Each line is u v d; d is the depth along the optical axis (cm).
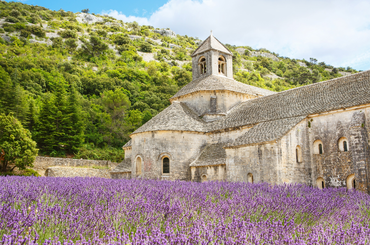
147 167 3306
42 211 841
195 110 3900
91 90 9219
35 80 8362
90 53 14362
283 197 1288
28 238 605
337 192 1775
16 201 970
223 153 3130
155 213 929
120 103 7200
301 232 798
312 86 3206
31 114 6025
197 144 3412
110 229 736
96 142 6550
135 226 825
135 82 10506
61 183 1475
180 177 3234
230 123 3347
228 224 797
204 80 4025
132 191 1298
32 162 4372
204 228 735
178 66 16288
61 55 12825
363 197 1633
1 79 6128
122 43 17488
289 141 2533
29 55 11188
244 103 3834
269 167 2469
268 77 16612
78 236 742
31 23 17275
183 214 919
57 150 5809
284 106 3073
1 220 762
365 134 2298
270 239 726
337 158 2492
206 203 1102
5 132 4338
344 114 2481
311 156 2655
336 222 994
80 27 18862
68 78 9212
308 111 2708
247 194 1347
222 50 4294
